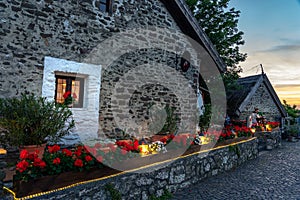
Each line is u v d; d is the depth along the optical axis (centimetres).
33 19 452
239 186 487
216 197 421
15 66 432
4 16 423
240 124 1127
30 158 279
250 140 784
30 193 255
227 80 1185
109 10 562
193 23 684
